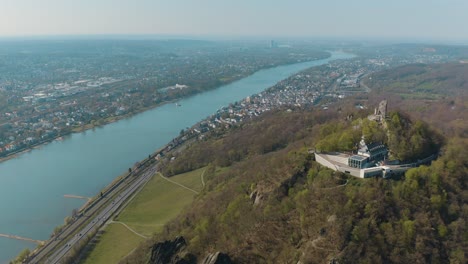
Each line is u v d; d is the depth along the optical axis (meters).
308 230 124.62
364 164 148.88
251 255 127.81
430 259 112.06
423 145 159.38
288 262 118.12
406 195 128.25
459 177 138.00
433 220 121.25
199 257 141.62
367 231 115.81
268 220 140.38
